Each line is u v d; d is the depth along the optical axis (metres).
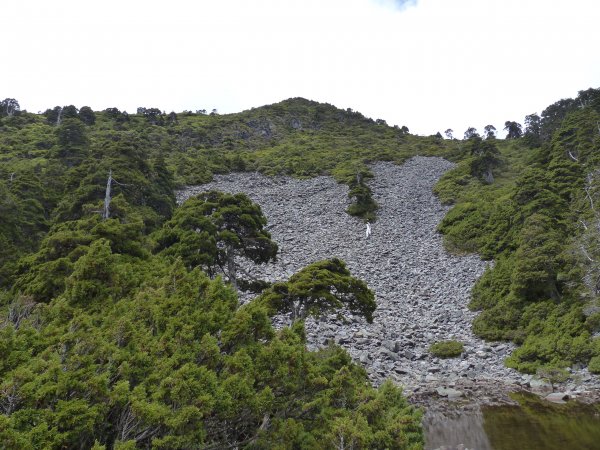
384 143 123.56
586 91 103.88
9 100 122.62
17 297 17.22
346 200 70.81
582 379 23.06
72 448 7.32
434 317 34.62
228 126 128.38
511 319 30.67
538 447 15.14
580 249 29.16
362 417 9.38
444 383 23.88
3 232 31.42
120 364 8.89
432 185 78.56
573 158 59.66
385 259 48.34
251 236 23.81
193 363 8.51
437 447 15.41
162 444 7.22
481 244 46.91
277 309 18.17
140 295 12.03
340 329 30.83
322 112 160.00
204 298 11.47
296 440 8.92
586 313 26.34
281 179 83.50
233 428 9.12
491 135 136.75
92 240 20.61
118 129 106.94
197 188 73.62
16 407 7.39
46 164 63.16
